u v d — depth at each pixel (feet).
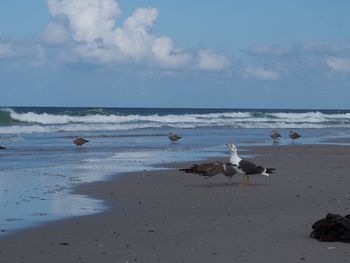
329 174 91.56
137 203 64.54
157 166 105.40
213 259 39.22
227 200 66.13
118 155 128.98
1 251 42.50
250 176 88.89
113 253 41.50
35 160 116.06
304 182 81.61
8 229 50.39
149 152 137.49
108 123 288.51
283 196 68.74
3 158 119.55
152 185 79.82
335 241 43.65
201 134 222.28
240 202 64.64
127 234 47.98
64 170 98.37
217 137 202.18
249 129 270.67
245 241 44.50
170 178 87.56
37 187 77.46
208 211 58.90
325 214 56.29
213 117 370.53
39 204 63.82
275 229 48.98
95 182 82.79
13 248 43.39
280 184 79.71
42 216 56.65
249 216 55.57
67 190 74.90
